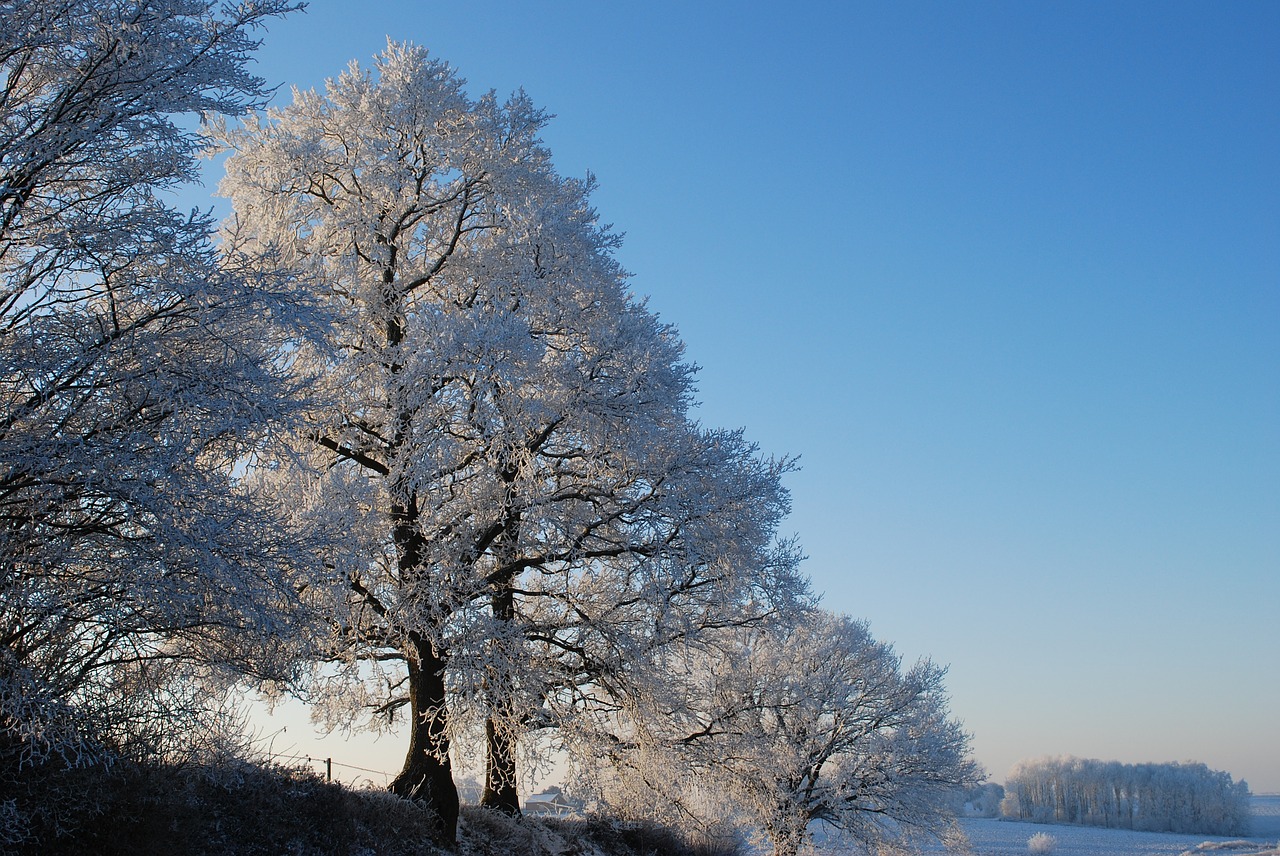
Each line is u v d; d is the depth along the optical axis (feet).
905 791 95.20
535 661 51.49
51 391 29.25
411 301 55.47
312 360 47.60
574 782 58.13
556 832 62.49
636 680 53.26
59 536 29.30
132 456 29.09
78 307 32.04
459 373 48.93
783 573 57.57
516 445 49.88
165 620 31.27
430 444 46.93
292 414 34.58
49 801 28.43
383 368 49.34
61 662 29.45
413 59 56.54
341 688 53.98
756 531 55.98
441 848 47.29
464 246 57.88
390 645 50.08
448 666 46.37
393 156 54.08
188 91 33.42
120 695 31.58
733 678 67.87
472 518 51.52
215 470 34.17
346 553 41.88
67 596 28.91
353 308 52.13
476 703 46.34
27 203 31.73
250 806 37.09
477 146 56.49
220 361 32.86
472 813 55.26
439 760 49.60
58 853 28.27
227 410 31.45
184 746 35.17
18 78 32.63
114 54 32.27
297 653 37.76
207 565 29.96
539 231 53.26
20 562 28.50
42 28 31.14
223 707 36.04
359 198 54.75
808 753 89.66
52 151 30.27
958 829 103.24
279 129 55.06
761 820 80.18
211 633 33.96
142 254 31.14
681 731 60.03
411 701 51.13
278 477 49.08
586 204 61.46
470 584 48.06
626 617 55.11
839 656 97.81
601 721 56.49
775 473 57.82
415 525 49.19
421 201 56.29
